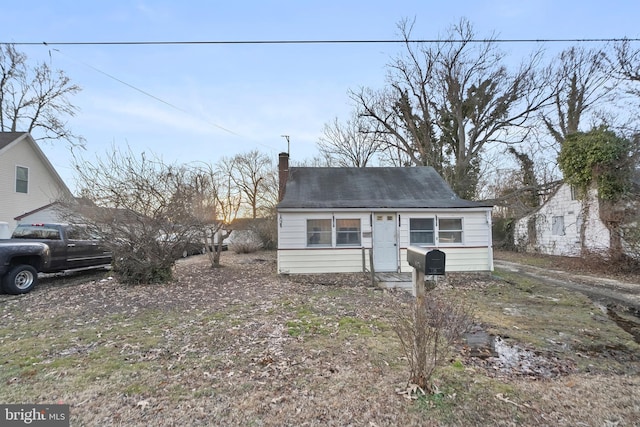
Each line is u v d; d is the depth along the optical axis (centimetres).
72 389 305
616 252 1101
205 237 1166
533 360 398
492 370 362
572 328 530
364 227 1080
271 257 1762
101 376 334
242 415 263
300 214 1067
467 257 1097
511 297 757
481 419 257
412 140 2422
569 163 1389
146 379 327
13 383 318
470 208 1084
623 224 1117
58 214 902
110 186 830
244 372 344
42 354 396
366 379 325
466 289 847
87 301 679
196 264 1406
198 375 336
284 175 1359
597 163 1257
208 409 272
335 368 353
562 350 435
